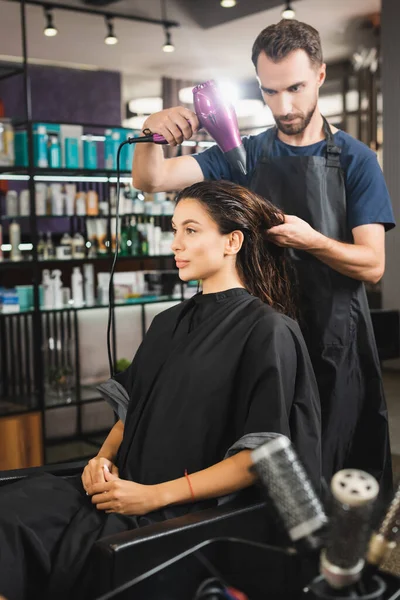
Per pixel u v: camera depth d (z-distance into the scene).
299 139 1.99
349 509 0.78
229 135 1.88
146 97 8.00
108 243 4.14
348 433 2.05
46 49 6.68
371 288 6.44
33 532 1.36
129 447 1.60
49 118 7.09
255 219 1.66
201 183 1.65
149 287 4.46
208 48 7.09
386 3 5.85
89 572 1.32
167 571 1.06
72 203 4.05
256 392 1.48
